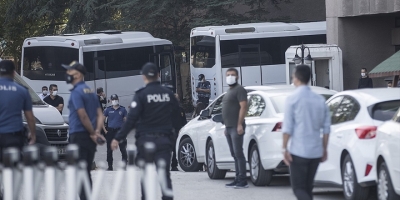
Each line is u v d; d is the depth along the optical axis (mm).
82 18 79125
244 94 23547
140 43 57781
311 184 15633
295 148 15273
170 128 17375
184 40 77688
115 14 82875
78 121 17891
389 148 17922
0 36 91500
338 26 56062
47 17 82750
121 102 56594
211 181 27641
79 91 17844
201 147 31797
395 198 17906
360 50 56406
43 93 46000
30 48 55156
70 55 53844
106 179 25906
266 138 24000
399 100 20047
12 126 18406
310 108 15242
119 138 17047
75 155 13211
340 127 20719
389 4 49344
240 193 23094
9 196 13000
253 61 58875
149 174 13438
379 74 42969
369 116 19750
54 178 13102
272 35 59281
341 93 21844
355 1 53906
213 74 58250
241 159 24047
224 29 58469
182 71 90938
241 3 72188
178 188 24641
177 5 73688
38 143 29688
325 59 54188
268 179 24609
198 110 51062
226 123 23859
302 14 78938
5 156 13117
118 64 56312
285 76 59562
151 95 17094
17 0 81250
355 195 19719
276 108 24500
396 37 56250
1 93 18328
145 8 73938
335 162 20719
